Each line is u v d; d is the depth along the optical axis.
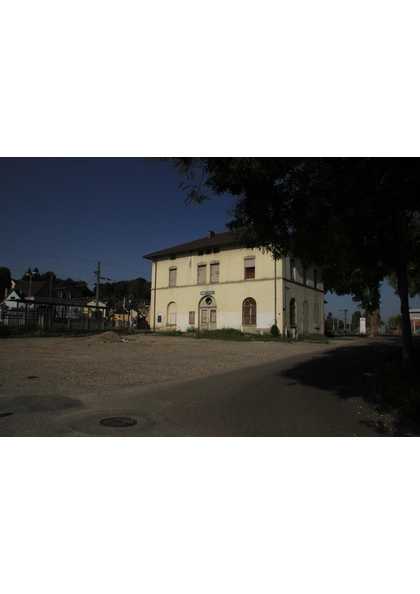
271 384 10.43
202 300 39.22
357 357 17.42
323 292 43.62
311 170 8.72
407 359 10.70
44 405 7.57
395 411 7.30
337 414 7.49
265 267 35.41
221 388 9.80
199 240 43.06
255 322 35.53
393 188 8.09
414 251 10.34
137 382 10.65
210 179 8.33
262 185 8.52
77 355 17.05
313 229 9.30
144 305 78.31
